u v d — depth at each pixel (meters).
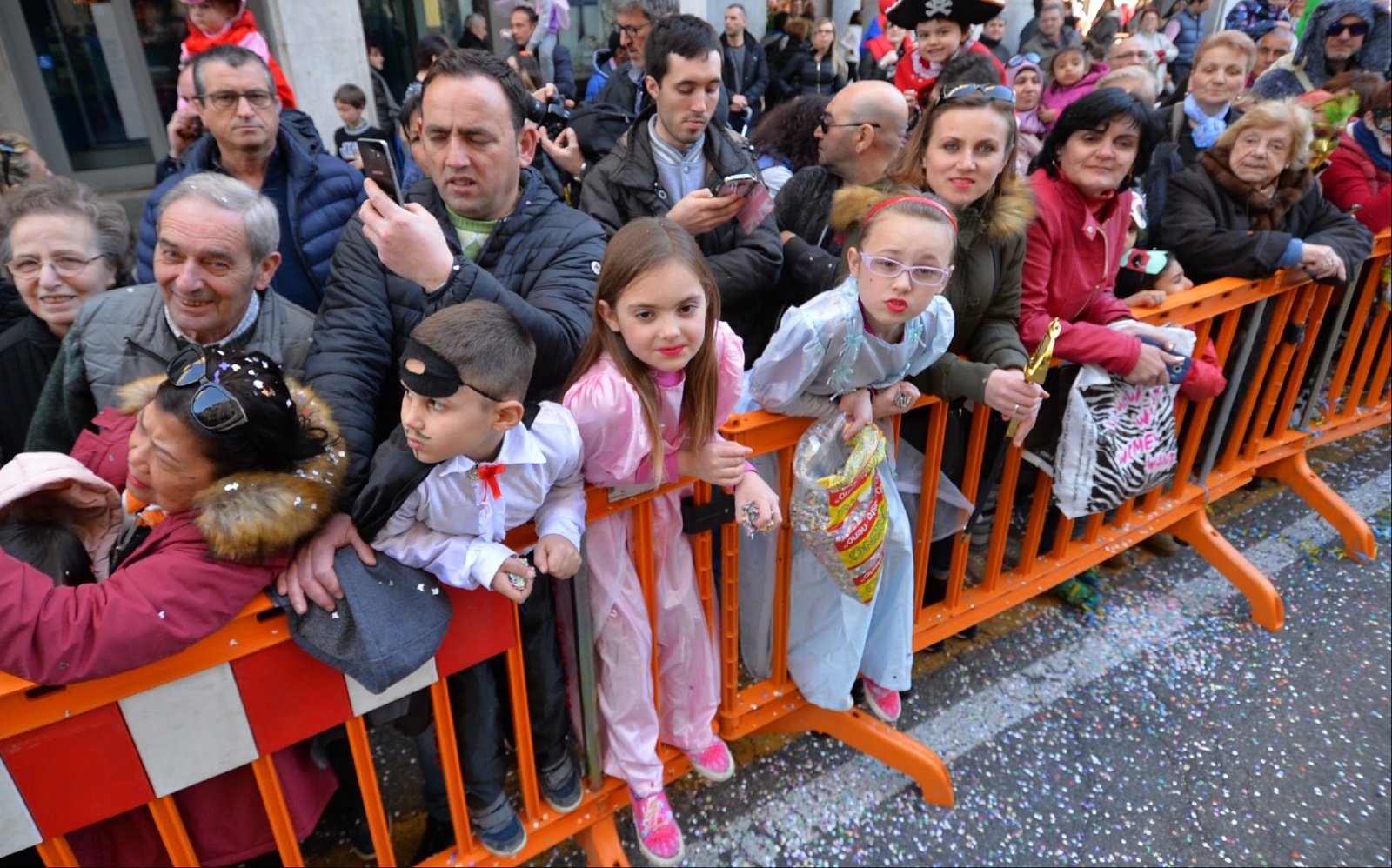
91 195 1.88
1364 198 3.24
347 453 1.33
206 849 1.48
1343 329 3.83
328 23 6.52
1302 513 3.36
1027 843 2.00
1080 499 2.29
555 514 1.42
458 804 1.66
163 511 1.34
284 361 1.67
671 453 1.56
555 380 1.58
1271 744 2.28
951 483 2.14
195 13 3.24
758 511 1.59
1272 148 2.61
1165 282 2.63
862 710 2.17
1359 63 4.04
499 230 1.68
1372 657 2.60
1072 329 2.20
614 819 2.01
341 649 1.25
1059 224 2.23
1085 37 6.95
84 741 1.18
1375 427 3.89
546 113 3.38
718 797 2.10
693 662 1.82
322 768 1.57
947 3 3.55
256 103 2.16
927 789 2.07
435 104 1.56
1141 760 2.23
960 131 1.86
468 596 1.43
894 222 1.51
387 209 1.26
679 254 1.28
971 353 2.10
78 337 1.64
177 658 1.20
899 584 1.98
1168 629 2.72
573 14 8.11
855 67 8.78
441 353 1.13
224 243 1.48
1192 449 2.76
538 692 1.67
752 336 2.43
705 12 8.32
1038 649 2.63
